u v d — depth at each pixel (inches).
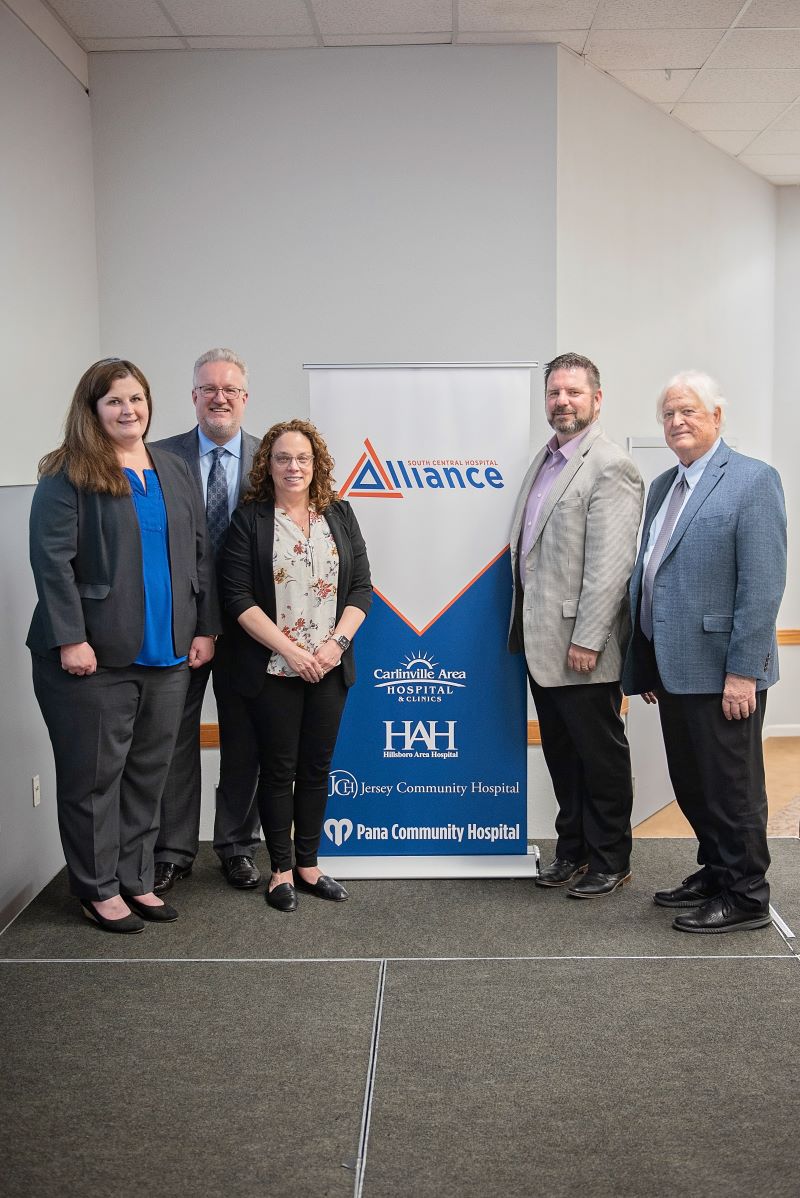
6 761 133.9
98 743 126.0
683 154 212.1
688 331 217.8
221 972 120.1
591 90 183.8
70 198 166.7
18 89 146.1
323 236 178.7
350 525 137.9
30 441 149.9
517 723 148.2
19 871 138.2
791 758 246.8
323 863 149.9
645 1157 86.4
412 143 177.0
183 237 178.4
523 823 149.7
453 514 145.5
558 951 125.1
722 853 130.5
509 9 160.9
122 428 123.8
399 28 168.1
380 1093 95.8
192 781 146.9
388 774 149.4
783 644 264.7
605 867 142.6
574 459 136.5
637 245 199.6
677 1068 99.5
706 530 127.0
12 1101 94.7
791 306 255.6
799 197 252.5
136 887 133.9
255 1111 93.1
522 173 177.0
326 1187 83.0
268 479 135.3
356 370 144.0
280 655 130.7
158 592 127.7
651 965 121.2
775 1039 104.7
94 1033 106.7
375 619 146.9
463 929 131.6
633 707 198.8
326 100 176.4
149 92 175.8
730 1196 81.6
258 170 177.6
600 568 133.6
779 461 259.4
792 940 127.4
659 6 159.8
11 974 119.7
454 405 144.4
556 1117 91.9
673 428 129.0
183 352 180.1
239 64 175.6
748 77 187.5
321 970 120.6
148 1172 84.9
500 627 146.6
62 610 120.9
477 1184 83.2
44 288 155.4
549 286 178.9
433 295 179.5
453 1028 107.3
